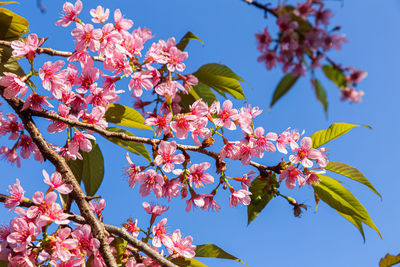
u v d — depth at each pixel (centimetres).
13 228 102
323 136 105
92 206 107
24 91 103
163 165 103
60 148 107
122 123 108
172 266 102
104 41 105
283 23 91
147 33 108
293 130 105
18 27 108
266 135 104
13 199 102
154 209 106
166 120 103
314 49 90
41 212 100
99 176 110
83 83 106
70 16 105
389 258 90
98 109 105
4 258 101
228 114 104
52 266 100
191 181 104
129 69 104
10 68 106
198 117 104
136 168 106
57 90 104
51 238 99
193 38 110
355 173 104
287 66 91
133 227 107
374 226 103
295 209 104
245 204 106
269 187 105
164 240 105
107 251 101
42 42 104
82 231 101
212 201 106
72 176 104
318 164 103
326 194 105
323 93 90
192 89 111
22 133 109
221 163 104
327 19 90
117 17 107
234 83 110
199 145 103
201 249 106
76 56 105
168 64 108
